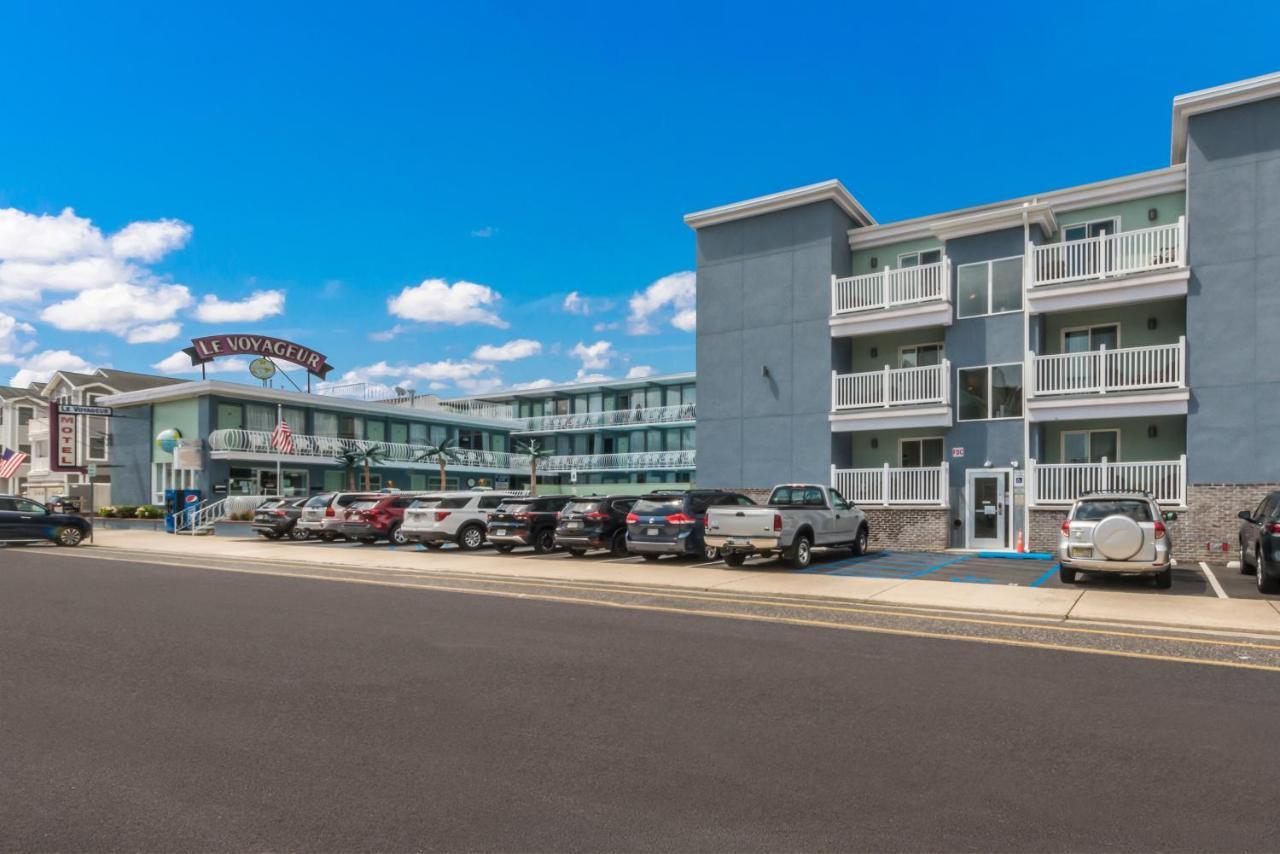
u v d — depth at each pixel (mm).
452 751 5078
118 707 6047
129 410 41781
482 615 10414
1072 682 6840
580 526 18750
